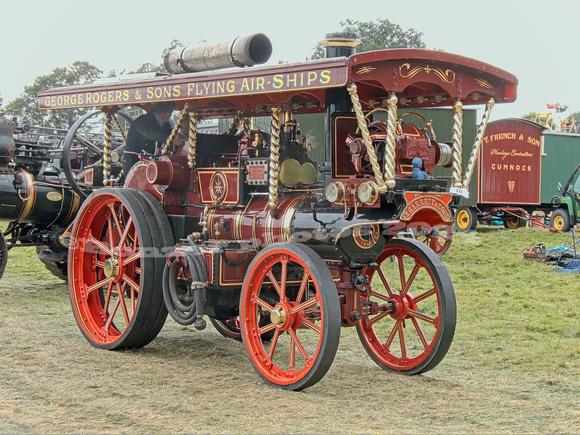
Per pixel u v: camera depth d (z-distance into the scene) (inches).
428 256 227.9
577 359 253.8
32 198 390.9
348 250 206.7
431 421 179.5
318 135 519.8
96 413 180.7
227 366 238.1
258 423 174.1
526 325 311.9
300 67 200.1
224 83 221.9
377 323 318.7
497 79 221.3
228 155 265.4
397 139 207.0
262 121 357.7
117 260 258.8
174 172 257.8
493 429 173.2
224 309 244.4
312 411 185.2
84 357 244.7
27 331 287.9
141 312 246.2
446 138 689.6
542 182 1016.2
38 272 487.8
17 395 195.8
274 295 241.9
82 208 274.1
